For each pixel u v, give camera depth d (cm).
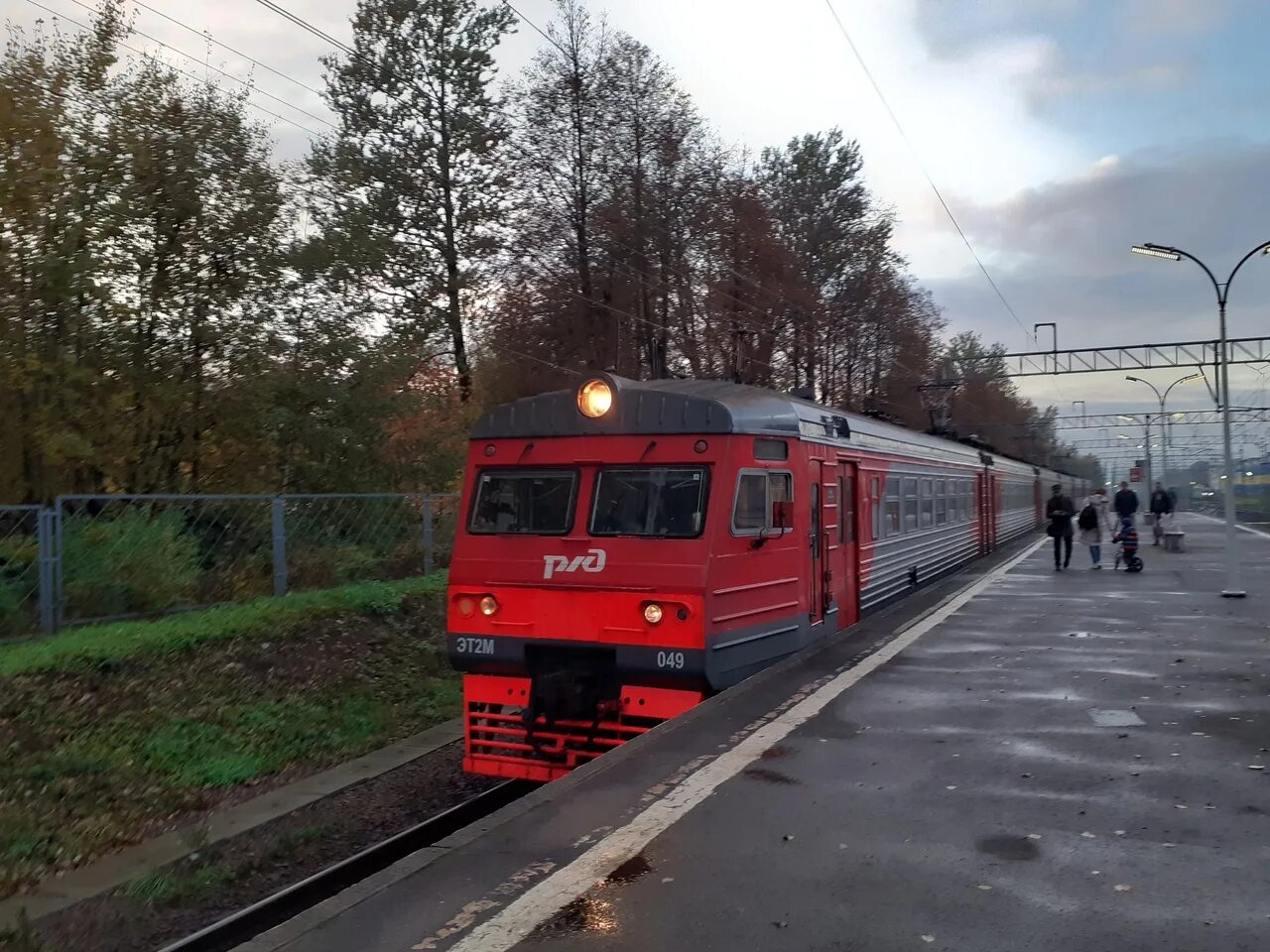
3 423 1304
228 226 1503
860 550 1194
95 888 650
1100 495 2923
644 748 680
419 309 2684
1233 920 411
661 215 2820
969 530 2159
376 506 1543
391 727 1077
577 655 838
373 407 1791
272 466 1711
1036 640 1091
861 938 399
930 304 4416
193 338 1498
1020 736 704
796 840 508
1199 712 773
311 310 1700
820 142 3878
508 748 859
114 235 1350
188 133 1460
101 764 809
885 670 921
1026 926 408
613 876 466
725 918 419
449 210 2770
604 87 2731
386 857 740
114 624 1080
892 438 1398
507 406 907
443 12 2639
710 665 793
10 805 723
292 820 806
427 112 2720
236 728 952
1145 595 1532
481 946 399
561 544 847
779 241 3177
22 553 1020
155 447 1516
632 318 2758
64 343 1334
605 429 859
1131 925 408
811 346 3525
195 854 713
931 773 621
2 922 593
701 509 814
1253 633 1147
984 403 6675
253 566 1305
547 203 2805
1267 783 593
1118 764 637
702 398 839
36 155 1225
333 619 1234
